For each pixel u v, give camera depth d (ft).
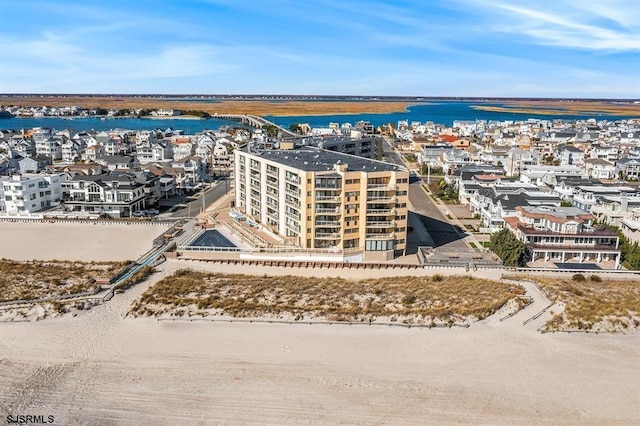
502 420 180.04
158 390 194.39
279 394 192.95
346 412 182.70
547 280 319.68
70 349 225.15
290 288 301.43
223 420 177.06
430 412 183.73
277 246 366.02
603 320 258.98
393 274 335.47
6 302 271.90
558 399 193.06
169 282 305.73
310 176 353.92
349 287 303.68
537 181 604.49
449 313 263.90
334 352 225.56
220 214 482.28
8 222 462.19
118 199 497.87
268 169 409.69
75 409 182.29
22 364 212.23
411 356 222.89
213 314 261.44
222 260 354.33
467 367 214.69
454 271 341.21
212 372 207.82
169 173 610.65
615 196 496.23
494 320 259.19
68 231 435.12
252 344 231.50
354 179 357.00
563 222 364.58
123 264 343.26
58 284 303.07
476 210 508.53
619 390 199.82
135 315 260.21
